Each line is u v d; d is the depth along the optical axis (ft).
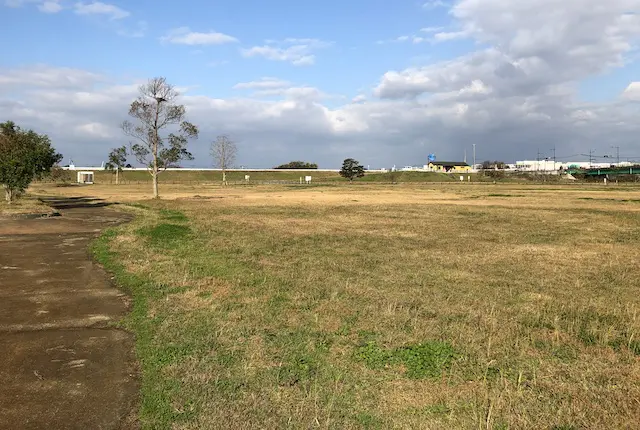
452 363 16.74
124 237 49.73
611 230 58.85
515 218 73.15
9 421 12.70
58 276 31.37
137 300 25.25
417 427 12.53
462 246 45.62
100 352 17.84
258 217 74.08
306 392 14.39
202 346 18.10
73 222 65.31
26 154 85.81
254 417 12.84
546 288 29.01
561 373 16.11
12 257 38.06
